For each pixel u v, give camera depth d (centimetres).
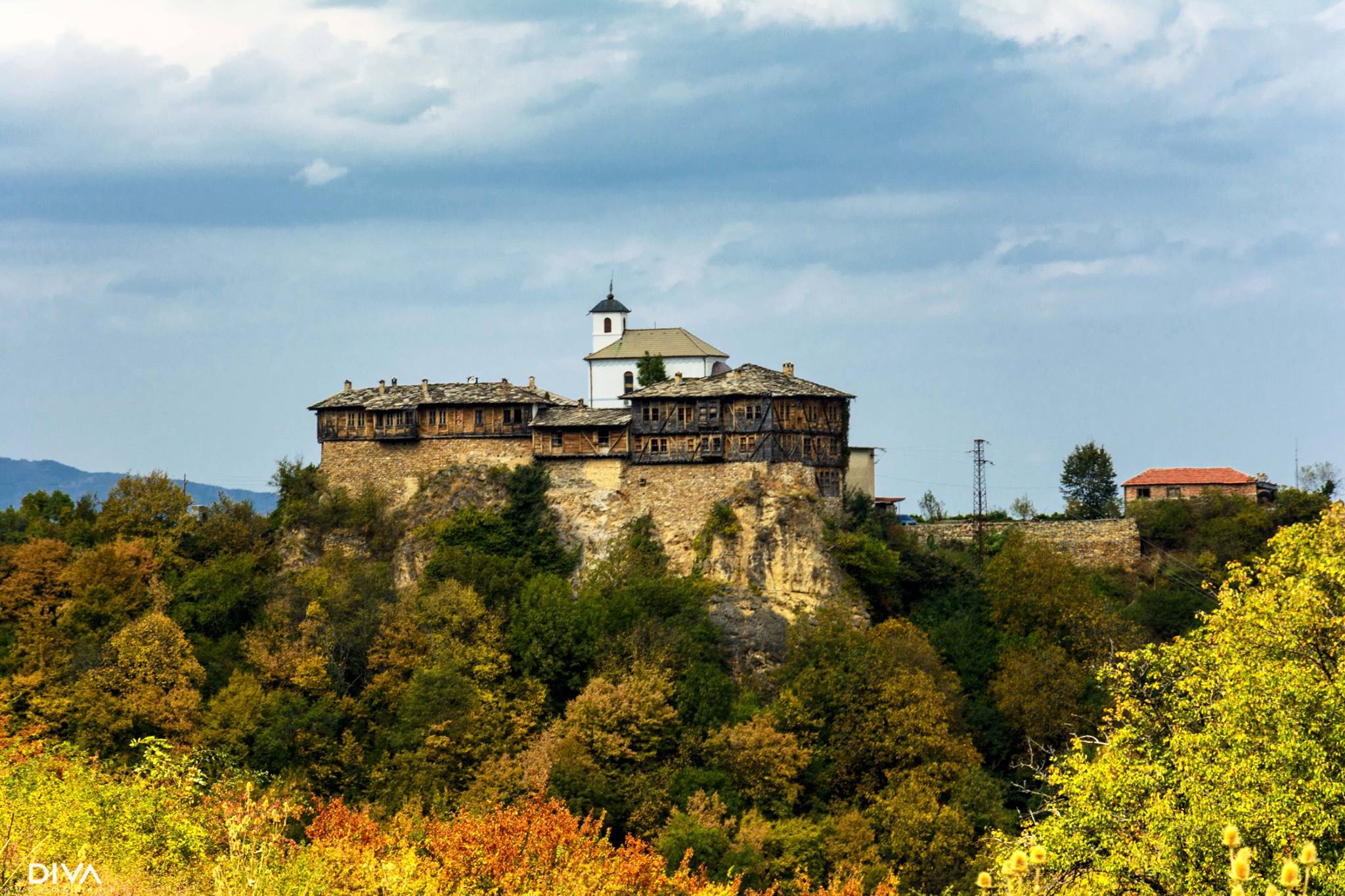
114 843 10331
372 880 10394
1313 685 11519
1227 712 11912
